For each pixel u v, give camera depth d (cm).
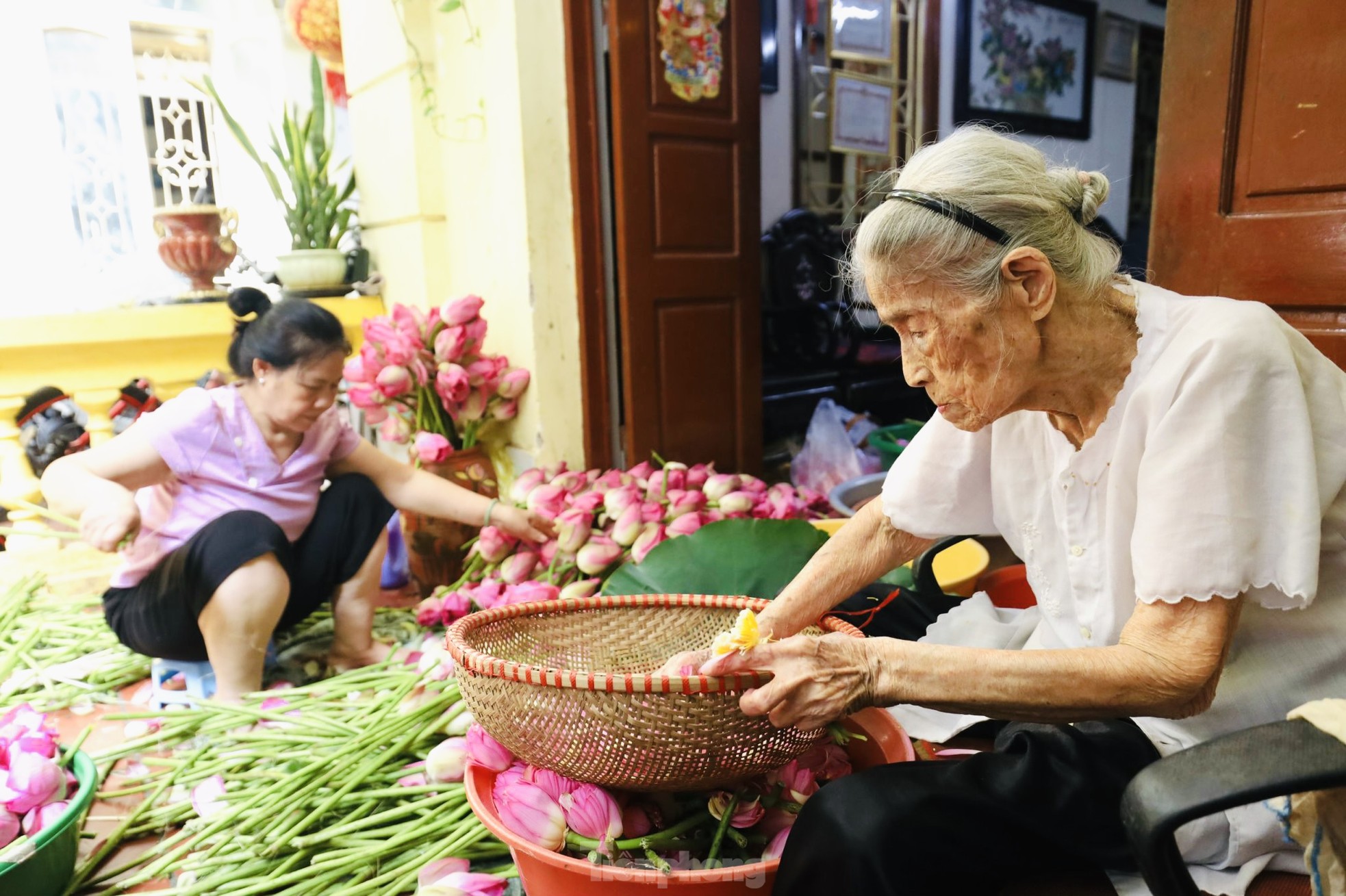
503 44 264
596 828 109
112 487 168
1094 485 104
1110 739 102
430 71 301
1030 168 95
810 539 180
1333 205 162
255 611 185
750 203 312
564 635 138
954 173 92
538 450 283
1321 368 95
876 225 94
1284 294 169
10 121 344
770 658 96
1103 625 107
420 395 267
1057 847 100
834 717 96
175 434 186
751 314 317
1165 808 67
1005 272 91
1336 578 97
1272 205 170
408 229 320
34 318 288
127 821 143
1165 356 96
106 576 270
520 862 109
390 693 169
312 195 339
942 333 95
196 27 369
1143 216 564
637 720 100
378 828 142
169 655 194
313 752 153
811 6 410
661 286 292
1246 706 101
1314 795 79
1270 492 89
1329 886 79
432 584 260
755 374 321
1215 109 174
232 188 386
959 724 134
